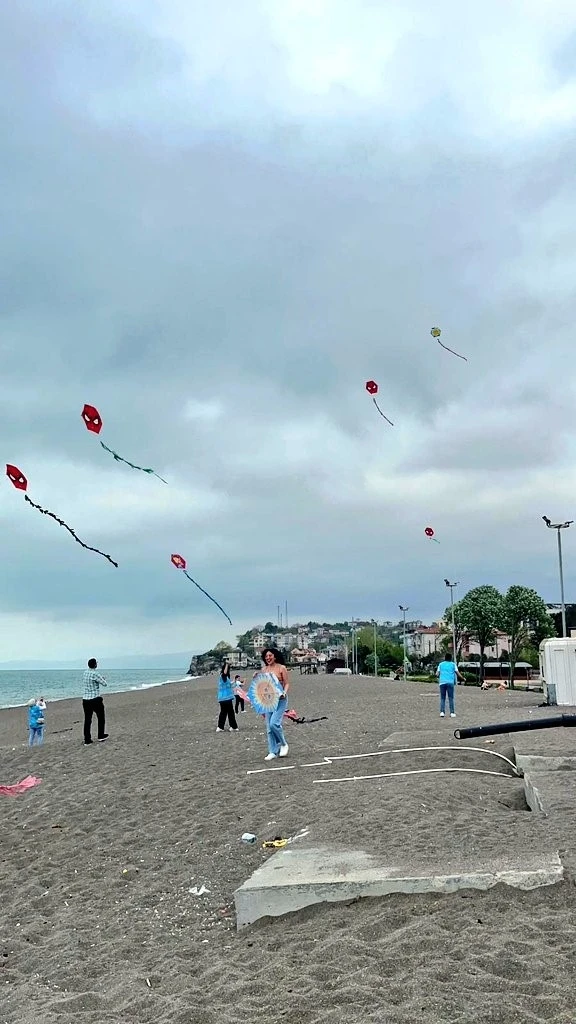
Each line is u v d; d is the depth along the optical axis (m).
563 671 28.59
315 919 6.77
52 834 11.12
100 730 21.75
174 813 11.43
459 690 49.22
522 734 17.27
